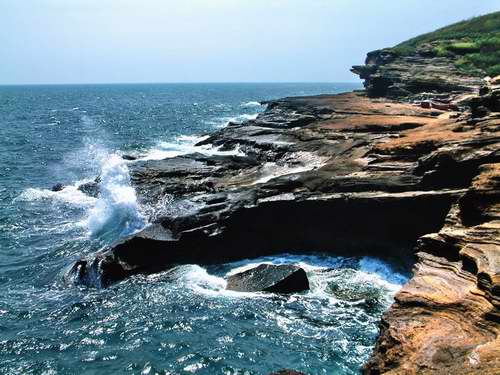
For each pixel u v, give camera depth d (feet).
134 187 84.43
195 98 556.92
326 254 67.51
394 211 62.23
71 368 43.21
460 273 37.55
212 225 65.51
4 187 107.45
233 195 71.72
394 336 33.73
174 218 66.28
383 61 208.23
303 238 67.92
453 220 47.98
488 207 45.21
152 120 264.11
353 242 66.23
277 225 67.41
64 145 172.76
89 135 199.72
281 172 83.35
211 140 129.70
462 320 32.58
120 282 59.77
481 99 75.41
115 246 62.13
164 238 63.62
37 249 70.79
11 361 44.19
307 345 46.24
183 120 261.44
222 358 44.34
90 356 45.01
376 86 175.32
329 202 64.95
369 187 65.05
